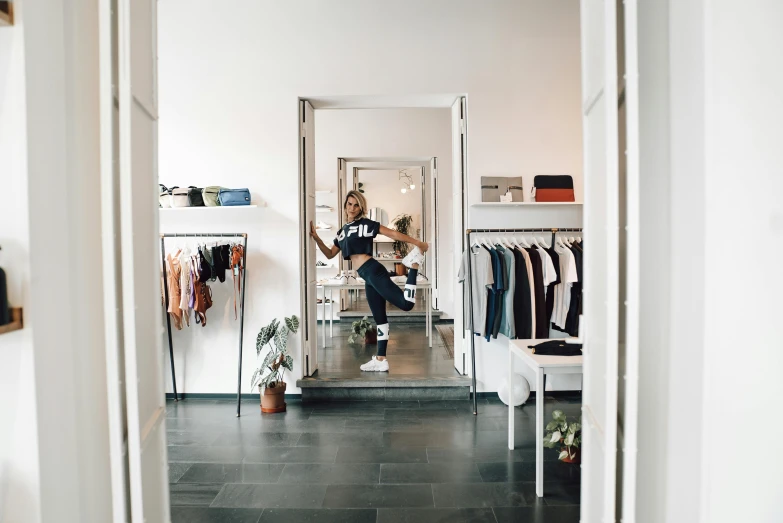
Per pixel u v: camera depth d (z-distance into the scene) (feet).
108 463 4.83
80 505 4.38
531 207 14.47
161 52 14.49
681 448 3.87
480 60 14.33
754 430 3.56
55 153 4.04
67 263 4.21
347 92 14.37
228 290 14.69
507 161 14.43
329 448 10.95
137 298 4.72
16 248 3.72
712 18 3.53
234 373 14.75
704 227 3.56
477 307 13.29
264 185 14.56
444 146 25.31
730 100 3.53
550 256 13.34
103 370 4.78
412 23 14.29
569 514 8.14
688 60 3.76
